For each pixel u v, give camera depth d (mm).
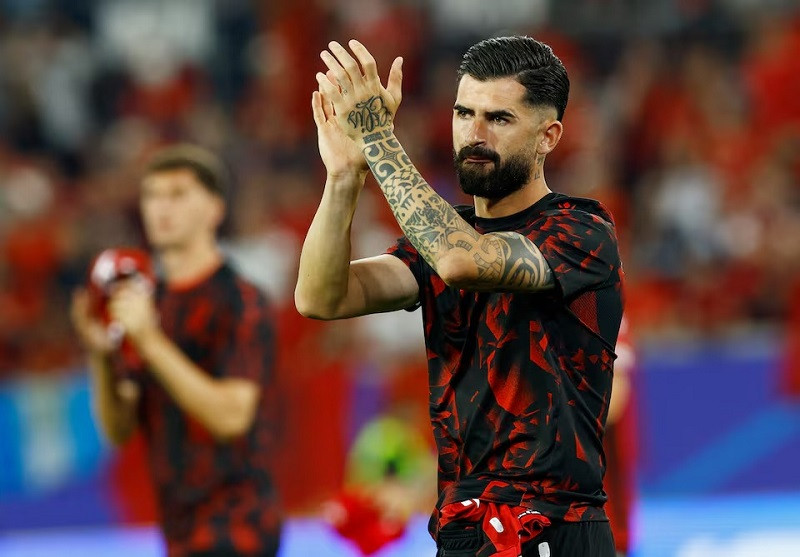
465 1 49094
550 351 11688
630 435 17922
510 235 11445
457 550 11742
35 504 33344
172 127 46312
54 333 38875
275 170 44562
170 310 18656
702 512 33031
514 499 11555
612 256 11875
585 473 11766
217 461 18141
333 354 34344
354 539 20938
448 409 12062
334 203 11875
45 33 49500
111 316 18266
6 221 41156
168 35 50469
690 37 48469
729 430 35156
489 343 11812
